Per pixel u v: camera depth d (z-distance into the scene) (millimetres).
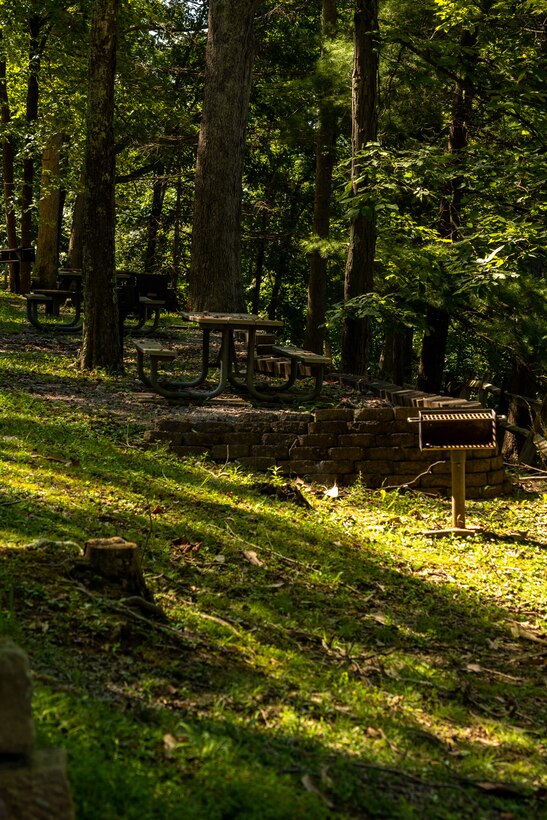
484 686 5262
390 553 7730
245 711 4098
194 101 32031
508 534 8789
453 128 17125
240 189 18109
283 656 4992
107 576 5062
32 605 4566
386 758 3961
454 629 6195
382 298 15195
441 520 9039
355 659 5254
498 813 3672
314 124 22734
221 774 3244
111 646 4379
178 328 18766
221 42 17594
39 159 29609
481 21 14656
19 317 18625
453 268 14141
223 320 11516
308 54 29266
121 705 3779
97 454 8609
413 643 5762
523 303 14883
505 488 10328
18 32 22422
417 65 15281
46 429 9188
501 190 15477
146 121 26500
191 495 7953
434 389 18234
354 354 16656
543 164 14828
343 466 9727
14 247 24891
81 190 23891
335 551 7379
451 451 8602
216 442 9594
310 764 3654
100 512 6828
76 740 3205
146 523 6875
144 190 37438
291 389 12852
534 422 14156
